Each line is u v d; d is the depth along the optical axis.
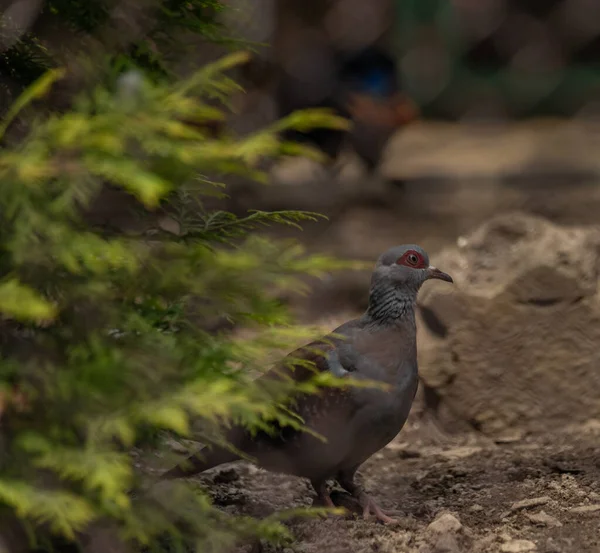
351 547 8.09
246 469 10.48
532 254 11.69
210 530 6.66
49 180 5.80
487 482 9.83
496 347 11.62
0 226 5.75
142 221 7.01
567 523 8.38
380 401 8.54
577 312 11.56
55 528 5.73
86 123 5.42
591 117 35.81
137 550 7.21
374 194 23.41
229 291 6.53
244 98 19.75
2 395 5.79
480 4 35.44
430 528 8.12
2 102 7.27
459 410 11.70
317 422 8.48
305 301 16.48
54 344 6.23
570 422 11.56
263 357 6.55
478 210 22.69
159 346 6.24
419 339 11.87
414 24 34.84
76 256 6.07
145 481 6.73
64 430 5.92
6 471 5.84
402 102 22.80
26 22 7.16
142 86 5.83
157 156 5.75
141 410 5.79
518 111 36.12
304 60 21.70
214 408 6.22
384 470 10.73
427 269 8.93
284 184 23.22
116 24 7.17
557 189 24.67
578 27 35.59
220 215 7.10
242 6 8.30
